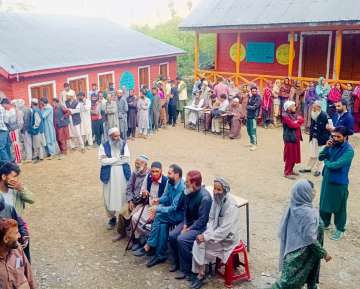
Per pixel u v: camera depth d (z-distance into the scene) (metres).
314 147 10.25
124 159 7.49
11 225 4.02
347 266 6.44
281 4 17.25
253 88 12.82
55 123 12.33
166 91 16.81
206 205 6.02
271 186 9.80
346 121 9.62
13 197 5.41
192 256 5.96
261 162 11.69
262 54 18.89
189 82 27.06
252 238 7.27
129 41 21.31
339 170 6.98
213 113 14.74
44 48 16.17
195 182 6.05
